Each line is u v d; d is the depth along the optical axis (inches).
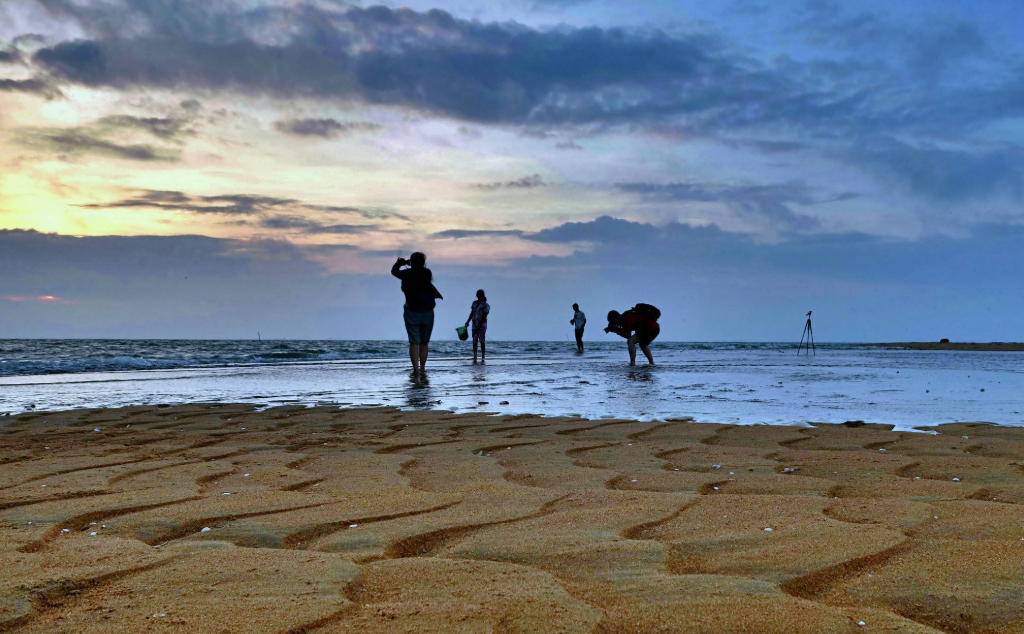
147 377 502.6
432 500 127.3
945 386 397.1
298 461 173.8
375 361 781.3
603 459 175.0
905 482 142.8
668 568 87.0
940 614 72.2
